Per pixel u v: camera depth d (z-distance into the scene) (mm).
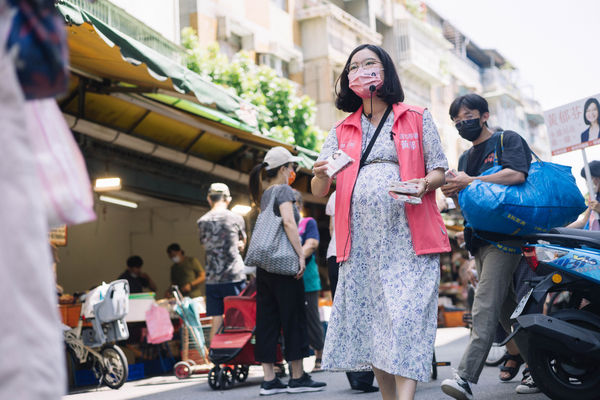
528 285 4316
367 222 3346
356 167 3428
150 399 6297
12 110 1211
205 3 18531
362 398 5461
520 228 4258
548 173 4320
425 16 40531
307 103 17391
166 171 11562
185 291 11484
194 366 8438
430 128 3434
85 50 7645
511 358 5750
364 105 3557
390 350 3145
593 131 7559
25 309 1167
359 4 30375
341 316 3387
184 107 9961
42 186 1380
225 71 16391
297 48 24062
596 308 4195
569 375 4035
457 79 44812
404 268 3270
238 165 13664
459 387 4312
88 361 8070
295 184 14781
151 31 8984
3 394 1130
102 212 14609
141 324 9352
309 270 7902
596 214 6855
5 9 1239
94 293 7539
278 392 6117
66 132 1474
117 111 10406
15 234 1175
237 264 7609
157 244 15242
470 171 4859
